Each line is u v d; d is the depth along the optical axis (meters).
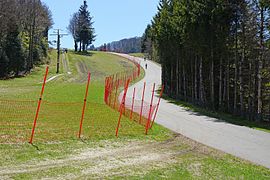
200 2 34.84
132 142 17.03
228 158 14.78
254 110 33.28
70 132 17.73
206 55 36.69
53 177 10.89
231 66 36.81
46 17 83.06
